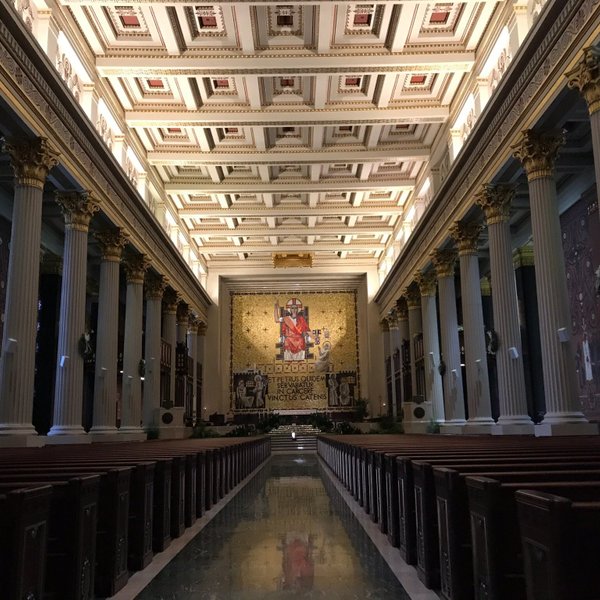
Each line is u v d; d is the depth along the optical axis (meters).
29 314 10.86
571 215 15.37
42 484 3.01
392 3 13.02
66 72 13.64
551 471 3.31
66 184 13.12
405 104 17.64
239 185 22.88
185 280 25.84
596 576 1.94
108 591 3.84
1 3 9.26
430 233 19.95
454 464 4.06
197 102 17.36
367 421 27.42
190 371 27.92
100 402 15.13
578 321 15.01
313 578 4.27
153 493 5.16
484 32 14.53
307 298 34.28
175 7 13.44
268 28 14.55
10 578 2.47
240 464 12.77
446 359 18.66
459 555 3.42
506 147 12.66
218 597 3.82
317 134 19.08
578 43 9.45
